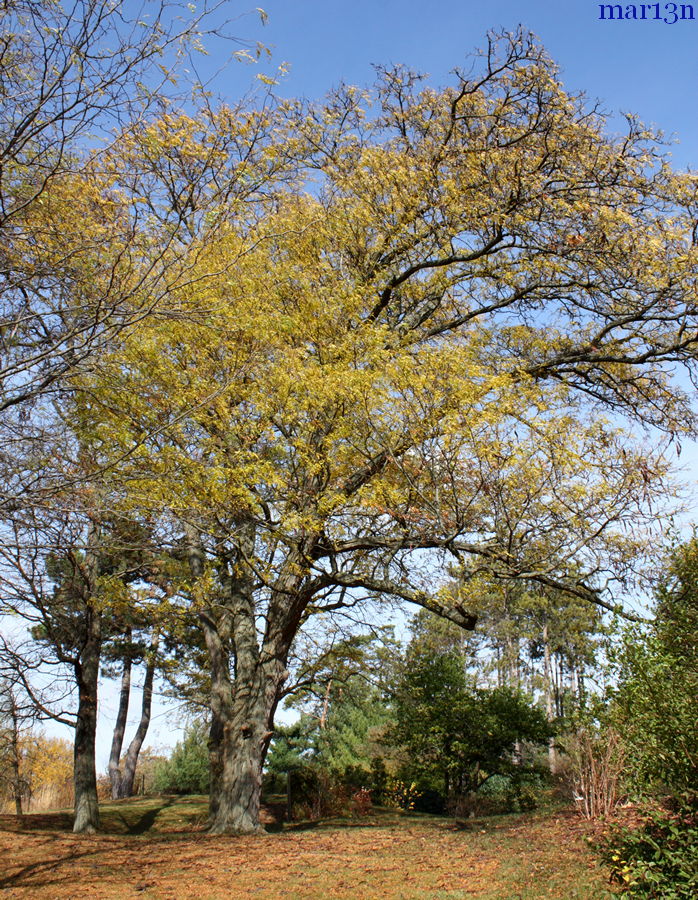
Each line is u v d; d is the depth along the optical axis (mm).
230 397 9125
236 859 9523
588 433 9445
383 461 9883
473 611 10945
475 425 8680
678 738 7559
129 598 11242
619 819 8875
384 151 11945
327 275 11055
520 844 9305
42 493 5617
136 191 6910
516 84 11727
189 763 24156
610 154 11336
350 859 9305
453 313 13469
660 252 10461
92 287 6090
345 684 18297
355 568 11586
